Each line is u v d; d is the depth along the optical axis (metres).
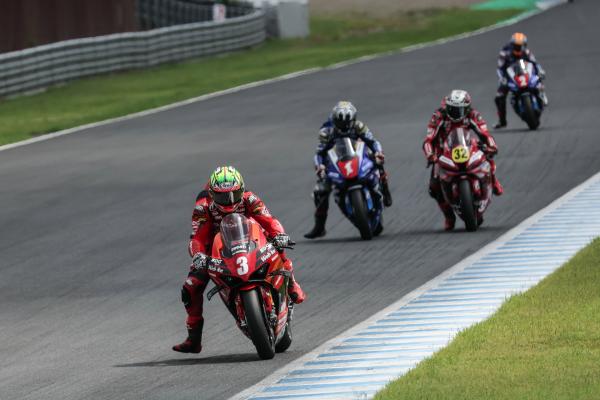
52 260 49.53
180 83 133.00
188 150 82.50
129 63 147.00
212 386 28.69
